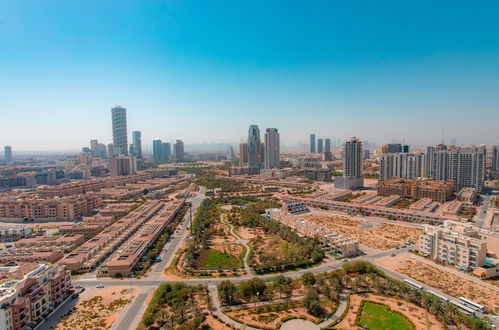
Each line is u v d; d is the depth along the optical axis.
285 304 194.50
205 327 170.75
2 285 174.12
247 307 192.00
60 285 197.12
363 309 187.75
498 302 191.25
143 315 184.00
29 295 170.50
